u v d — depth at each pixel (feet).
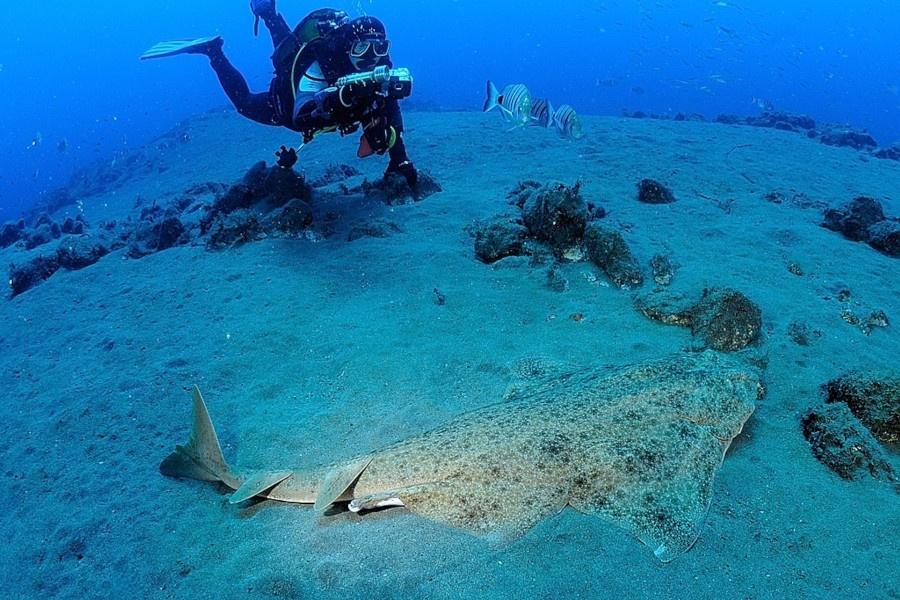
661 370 14.71
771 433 15.03
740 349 18.78
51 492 15.72
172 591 11.87
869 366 18.01
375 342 20.74
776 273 25.17
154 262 33.45
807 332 19.63
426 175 38.63
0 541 14.23
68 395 20.29
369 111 29.55
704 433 13.21
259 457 15.61
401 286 25.09
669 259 25.98
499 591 10.61
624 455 12.65
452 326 21.47
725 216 32.96
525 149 51.31
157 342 23.36
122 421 18.35
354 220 33.83
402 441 13.69
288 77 29.17
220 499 14.49
